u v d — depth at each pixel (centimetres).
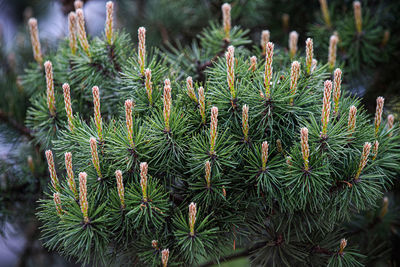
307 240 102
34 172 120
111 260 98
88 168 95
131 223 95
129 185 94
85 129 97
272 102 94
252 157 96
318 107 96
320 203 95
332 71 106
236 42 109
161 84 100
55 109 103
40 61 109
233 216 97
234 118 96
